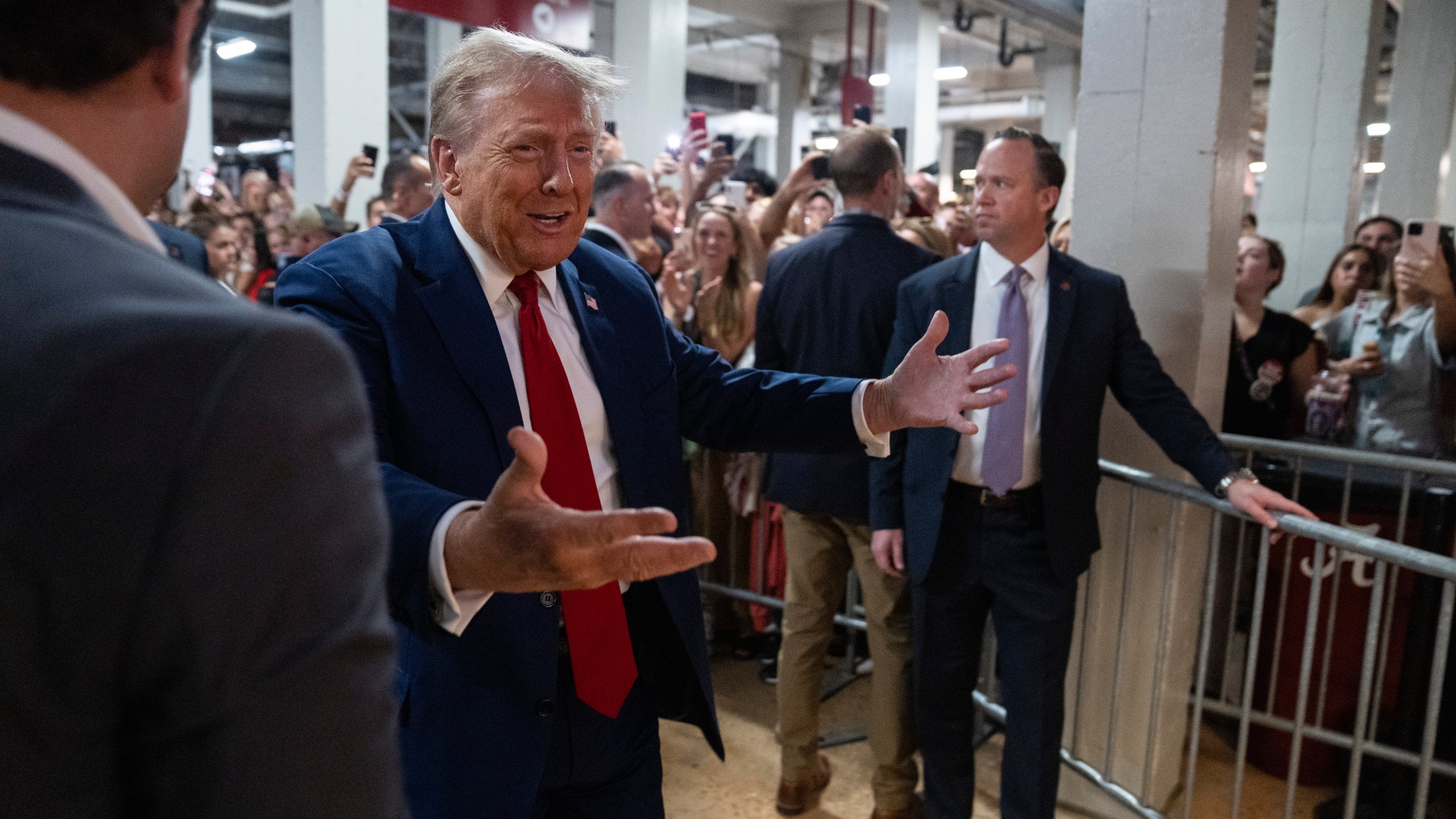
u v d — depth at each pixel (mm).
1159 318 2410
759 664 3473
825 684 3279
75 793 439
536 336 1239
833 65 15273
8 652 421
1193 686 3133
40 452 418
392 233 1270
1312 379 3393
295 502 445
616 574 712
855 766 2768
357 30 5422
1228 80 2289
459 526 846
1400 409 3238
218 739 435
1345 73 7398
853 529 2398
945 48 15367
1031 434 2076
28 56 474
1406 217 8750
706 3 12117
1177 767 2592
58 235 459
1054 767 2125
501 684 1161
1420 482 2580
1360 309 3518
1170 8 2318
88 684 432
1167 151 2357
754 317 3455
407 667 1190
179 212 5332
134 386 424
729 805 2562
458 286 1207
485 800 1148
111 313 434
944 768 2227
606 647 1266
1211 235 2322
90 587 422
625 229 3184
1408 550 1723
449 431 1160
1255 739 2848
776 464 2455
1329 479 2666
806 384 1389
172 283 467
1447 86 8461
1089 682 2594
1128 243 2438
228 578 428
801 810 2516
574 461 1227
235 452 429
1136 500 2369
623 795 1351
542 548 703
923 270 2266
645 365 1354
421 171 3533
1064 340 2033
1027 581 2086
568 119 1165
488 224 1178
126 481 420
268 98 13391
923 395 1271
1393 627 2646
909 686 2383
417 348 1172
